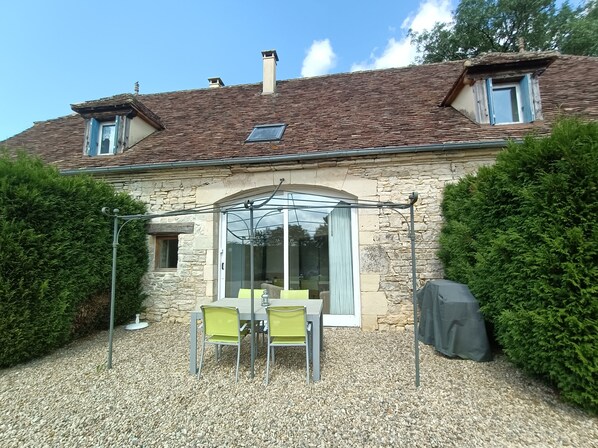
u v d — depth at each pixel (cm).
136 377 339
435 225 519
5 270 358
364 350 418
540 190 279
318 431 234
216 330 348
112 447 219
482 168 381
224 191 582
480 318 371
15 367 368
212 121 735
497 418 248
